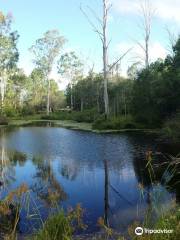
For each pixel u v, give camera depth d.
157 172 11.48
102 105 46.66
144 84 30.03
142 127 28.92
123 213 7.59
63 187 9.98
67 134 25.36
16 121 47.22
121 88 42.66
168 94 26.31
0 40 49.94
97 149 17.27
